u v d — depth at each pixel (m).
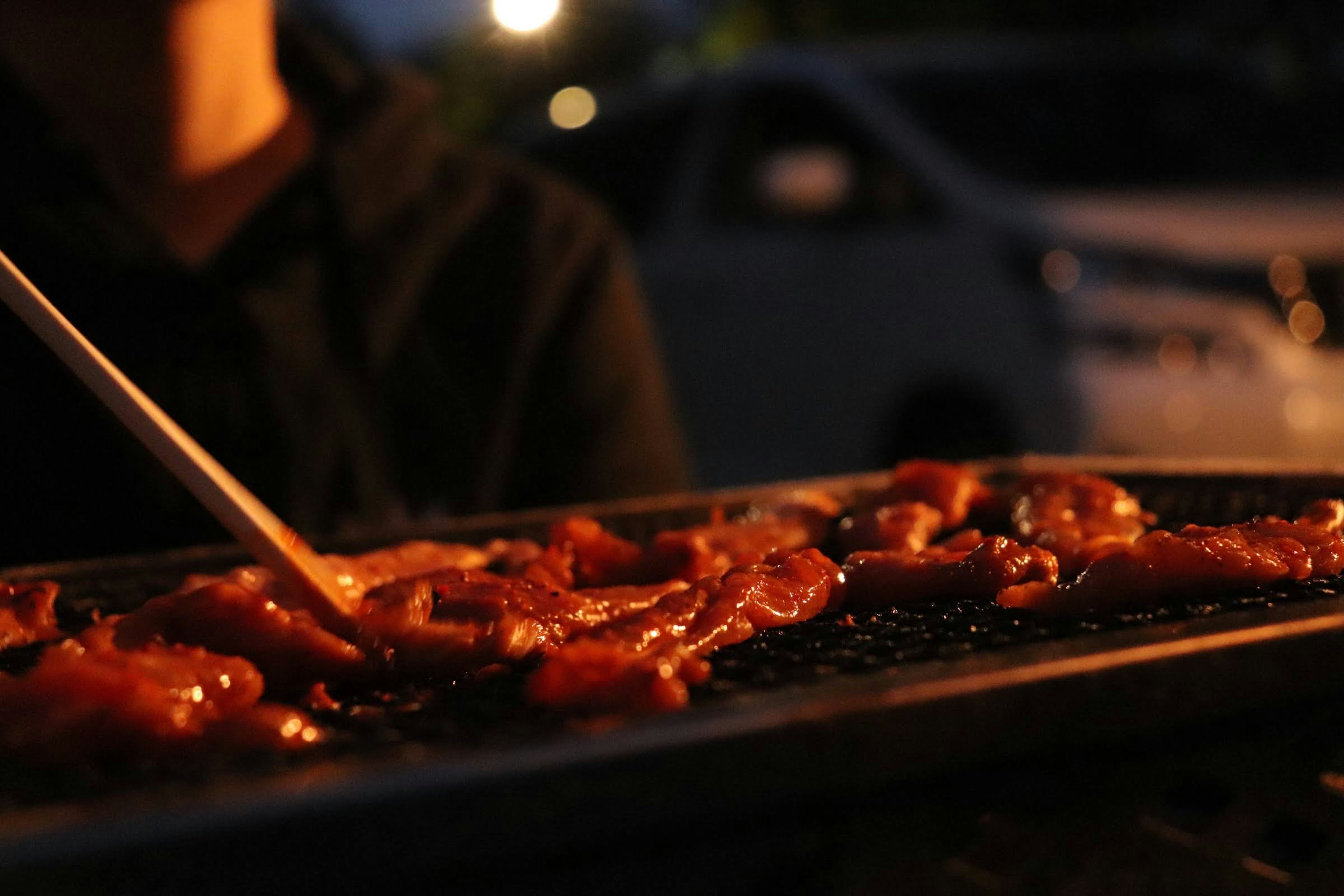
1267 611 0.91
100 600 1.31
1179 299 3.68
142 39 1.81
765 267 4.39
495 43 10.70
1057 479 1.46
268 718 0.80
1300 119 4.55
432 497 2.16
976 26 7.48
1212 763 0.87
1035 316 3.84
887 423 4.14
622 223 4.88
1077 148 4.25
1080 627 1.01
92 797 0.74
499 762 0.65
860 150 4.36
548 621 1.01
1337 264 3.67
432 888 0.64
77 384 1.89
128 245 1.86
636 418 2.34
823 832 0.74
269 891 0.61
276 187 2.02
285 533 0.94
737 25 8.95
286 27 2.14
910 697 0.74
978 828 0.79
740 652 0.99
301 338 1.97
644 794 0.67
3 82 1.83
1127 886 0.84
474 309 2.18
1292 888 0.91
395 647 0.94
